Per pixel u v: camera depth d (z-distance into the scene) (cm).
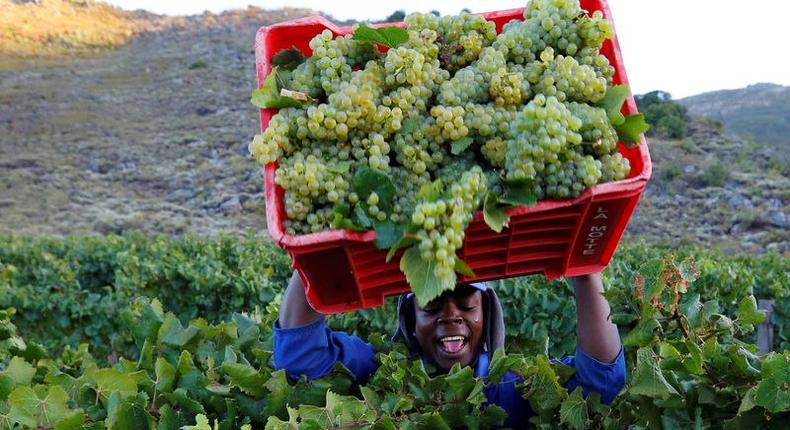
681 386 312
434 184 253
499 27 319
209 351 408
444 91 282
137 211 3247
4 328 461
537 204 265
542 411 343
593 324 334
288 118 283
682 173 3347
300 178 269
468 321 367
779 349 913
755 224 2831
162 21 7556
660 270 295
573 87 282
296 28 312
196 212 3241
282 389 347
